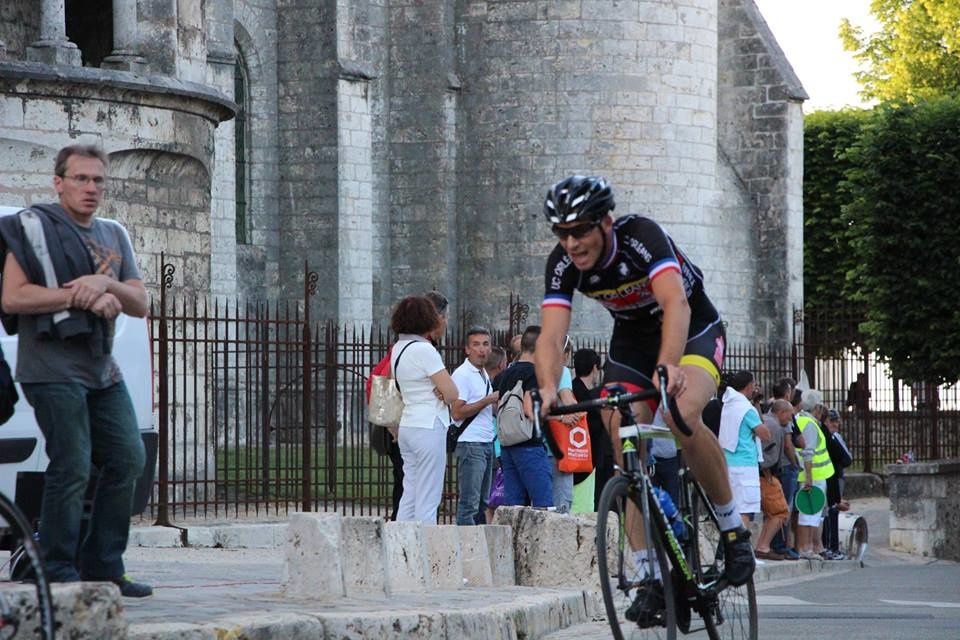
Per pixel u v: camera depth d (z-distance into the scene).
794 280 65.06
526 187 61.38
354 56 62.22
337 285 61.38
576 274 11.60
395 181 64.06
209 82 55.53
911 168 53.72
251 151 61.88
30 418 19.05
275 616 12.34
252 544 28.69
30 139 31.48
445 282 63.12
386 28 64.06
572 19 60.28
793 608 19.61
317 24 61.91
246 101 61.78
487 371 25.56
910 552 39.53
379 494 32.38
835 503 34.34
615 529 11.14
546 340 11.47
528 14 61.06
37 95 31.58
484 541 18.81
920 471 39.28
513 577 19.41
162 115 33.69
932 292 53.22
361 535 15.72
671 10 60.38
